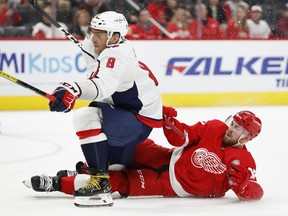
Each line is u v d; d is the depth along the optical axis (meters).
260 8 27.83
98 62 10.63
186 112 24.81
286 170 14.47
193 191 11.24
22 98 25.30
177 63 26.38
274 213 10.42
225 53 26.78
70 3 26.48
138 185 11.17
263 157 16.22
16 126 21.50
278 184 12.88
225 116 23.78
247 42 26.97
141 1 27.17
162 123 11.12
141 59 26.11
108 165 11.01
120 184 11.19
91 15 26.73
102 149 10.70
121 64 10.50
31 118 23.28
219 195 11.42
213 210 10.58
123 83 10.76
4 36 26.27
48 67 25.31
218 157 10.98
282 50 27.31
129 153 11.09
